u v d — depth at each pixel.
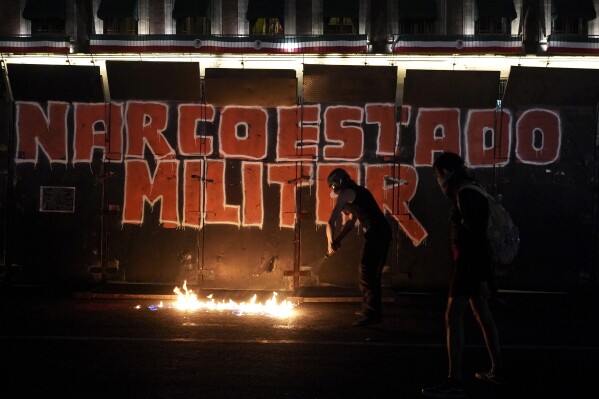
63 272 9.54
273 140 9.38
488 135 9.24
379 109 9.33
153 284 9.50
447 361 5.87
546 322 7.82
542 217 9.21
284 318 7.70
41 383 5.08
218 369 5.50
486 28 10.30
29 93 9.50
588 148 9.16
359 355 6.04
